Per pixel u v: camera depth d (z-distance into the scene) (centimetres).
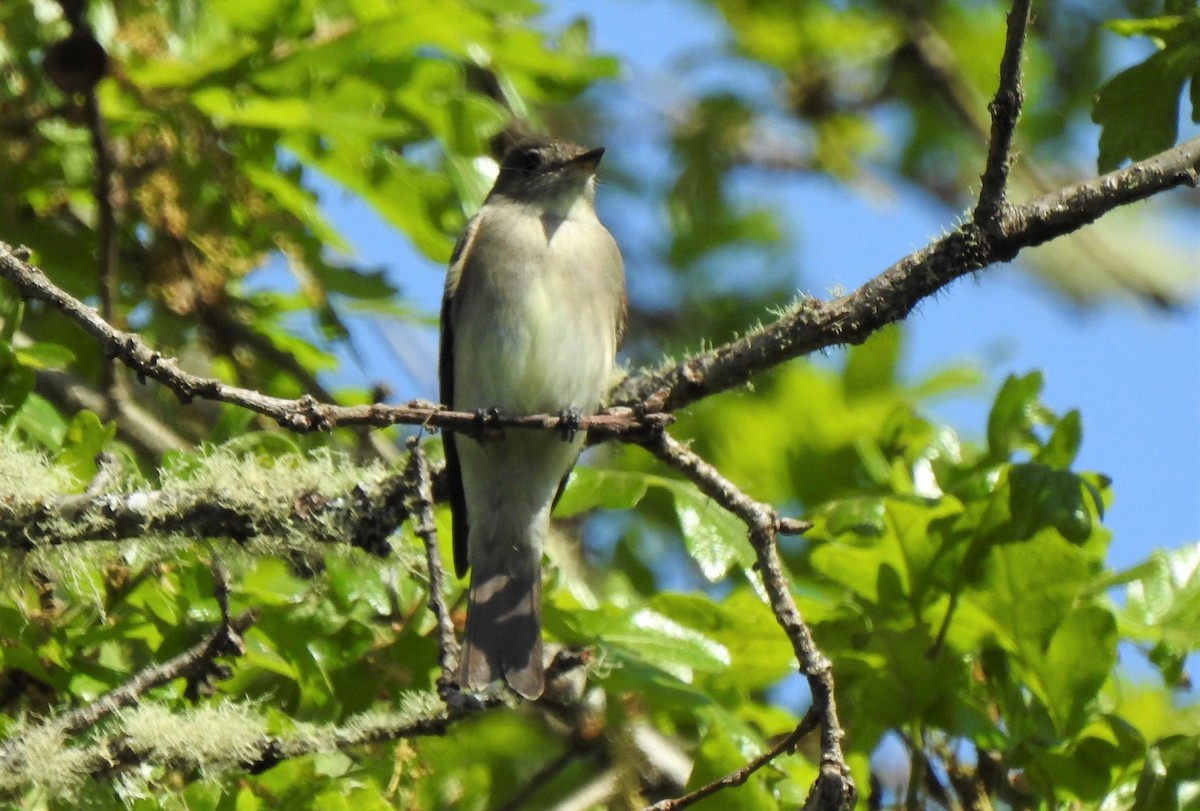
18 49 966
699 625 895
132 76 949
